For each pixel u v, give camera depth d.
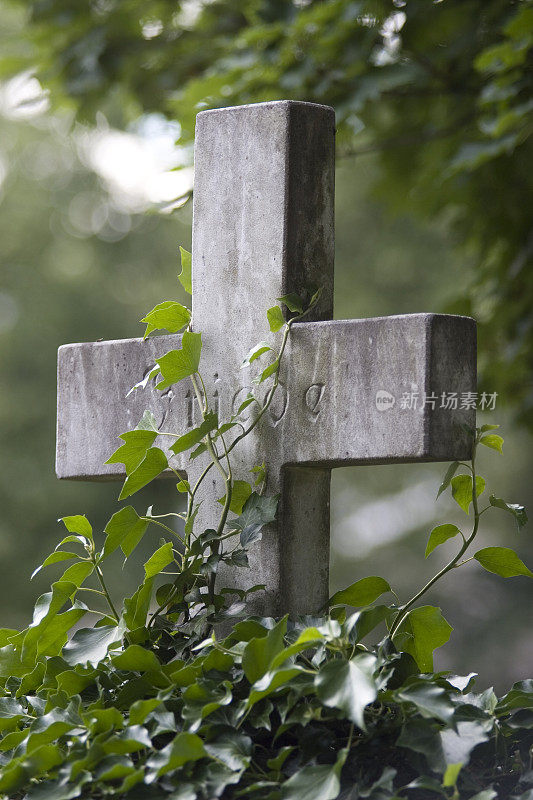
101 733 3.50
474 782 3.50
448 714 3.23
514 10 7.73
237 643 3.88
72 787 3.34
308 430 4.12
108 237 26.72
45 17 9.46
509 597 22.41
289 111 4.32
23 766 3.45
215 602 4.11
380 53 7.97
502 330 8.81
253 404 4.27
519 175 8.58
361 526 25.59
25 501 22.06
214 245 4.44
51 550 21.64
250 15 8.48
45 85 9.55
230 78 7.73
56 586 4.07
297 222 4.32
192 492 4.21
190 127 7.73
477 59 6.87
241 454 4.28
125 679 3.83
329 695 3.18
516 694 3.76
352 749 3.52
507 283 8.73
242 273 4.36
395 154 9.48
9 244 26.34
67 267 26.61
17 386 23.98
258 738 3.69
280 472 4.20
